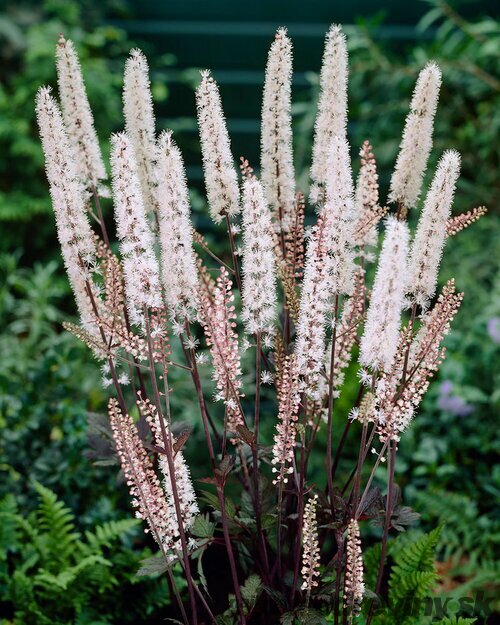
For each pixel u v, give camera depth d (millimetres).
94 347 2117
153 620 3127
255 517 2123
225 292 1852
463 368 4438
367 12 7523
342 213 1771
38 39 6980
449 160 1796
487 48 5426
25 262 7383
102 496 3609
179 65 7992
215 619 2055
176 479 1980
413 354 1996
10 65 7512
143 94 2125
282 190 2199
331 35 2084
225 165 1967
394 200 2123
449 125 5883
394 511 2174
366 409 1849
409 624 2461
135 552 3398
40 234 7215
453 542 3650
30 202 6953
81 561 3072
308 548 1878
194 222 7484
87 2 7688
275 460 1904
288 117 2148
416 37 7348
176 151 1762
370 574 2727
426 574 2430
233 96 7949
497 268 5469
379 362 1741
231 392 1964
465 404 4246
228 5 7789
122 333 1933
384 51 5949
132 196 1729
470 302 5281
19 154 6996
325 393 2143
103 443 2547
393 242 1622
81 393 4355
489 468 4270
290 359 1853
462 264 5438
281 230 2305
